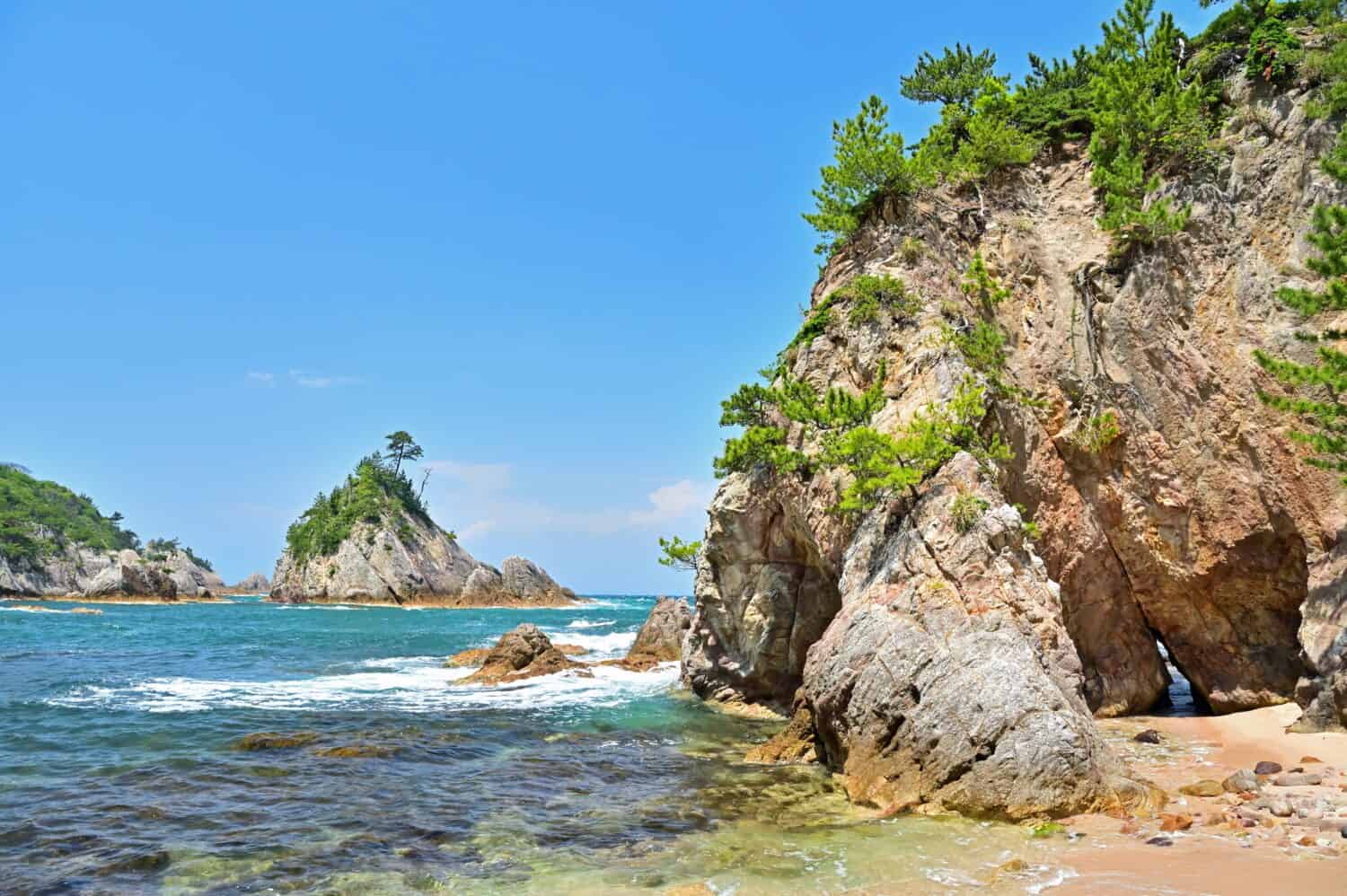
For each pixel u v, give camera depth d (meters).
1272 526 17.88
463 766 16.20
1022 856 10.34
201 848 11.16
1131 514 19.59
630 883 9.93
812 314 25.80
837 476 20.56
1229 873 9.11
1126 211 20.12
